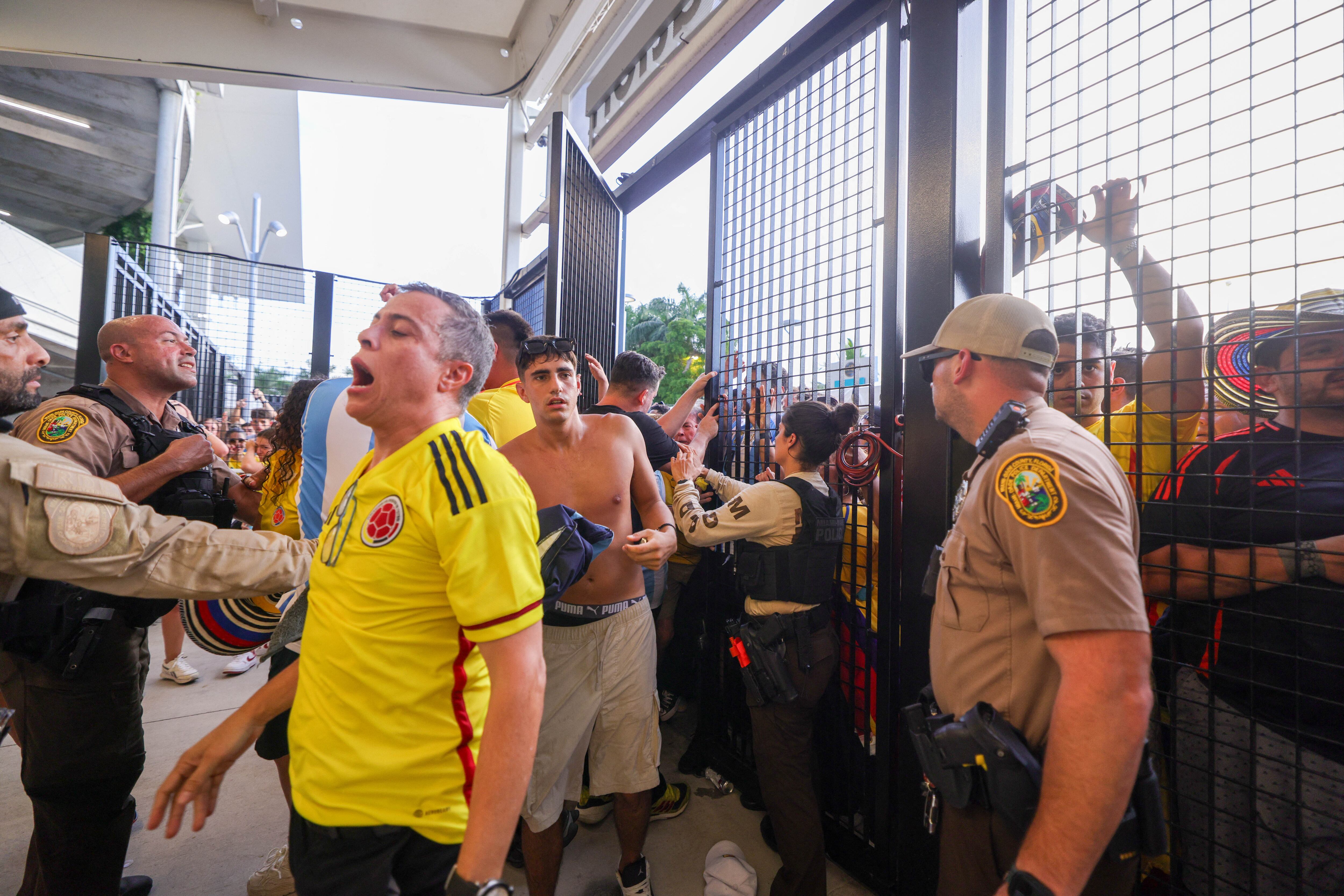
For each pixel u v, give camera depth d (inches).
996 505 38.8
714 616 108.7
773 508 74.1
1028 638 38.9
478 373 46.0
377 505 38.7
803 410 79.0
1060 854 31.2
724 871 76.8
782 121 100.9
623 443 79.0
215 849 84.2
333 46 216.7
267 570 50.5
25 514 42.2
